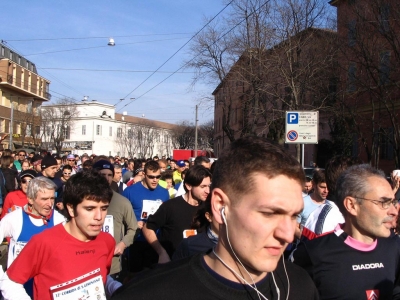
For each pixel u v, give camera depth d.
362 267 2.73
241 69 23.67
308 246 2.86
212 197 1.62
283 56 22.00
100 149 83.69
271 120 22.45
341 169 3.89
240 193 1.51
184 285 1.58
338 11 20.92
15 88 54.50
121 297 1.59
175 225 4.80
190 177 4.75
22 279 3.21
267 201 1.47
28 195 4.27
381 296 2.72
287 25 21.73
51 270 3.24
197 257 1.69
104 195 3.33
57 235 3.30
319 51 21.58
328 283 2.71
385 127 23.05
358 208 2.75
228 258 1.58
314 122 12.39
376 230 2.71
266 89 22.81
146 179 6.61
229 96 28.77
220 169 1.60
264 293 1.61
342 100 22.30
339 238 2.83
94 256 3.40
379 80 20.14
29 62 65.62
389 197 2.71
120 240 5.35
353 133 24.39
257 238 1.48
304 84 21.50
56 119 59.69
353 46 19.94
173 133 82.69
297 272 1.89
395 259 2.86
